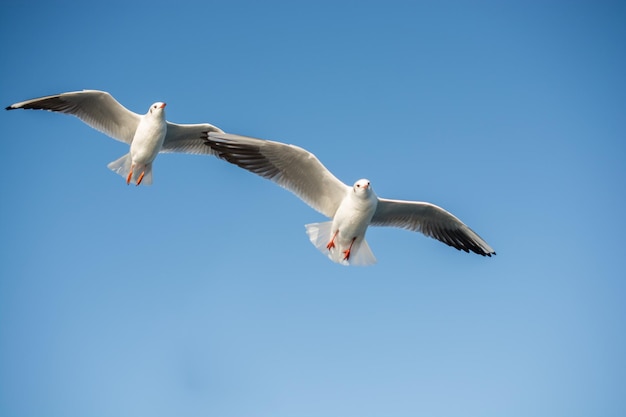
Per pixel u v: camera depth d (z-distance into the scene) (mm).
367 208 10789
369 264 11156
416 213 11930
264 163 10703
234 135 10484
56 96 13156
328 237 11078
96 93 13188
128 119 13633
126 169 13734
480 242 11891
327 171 10656
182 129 13898
